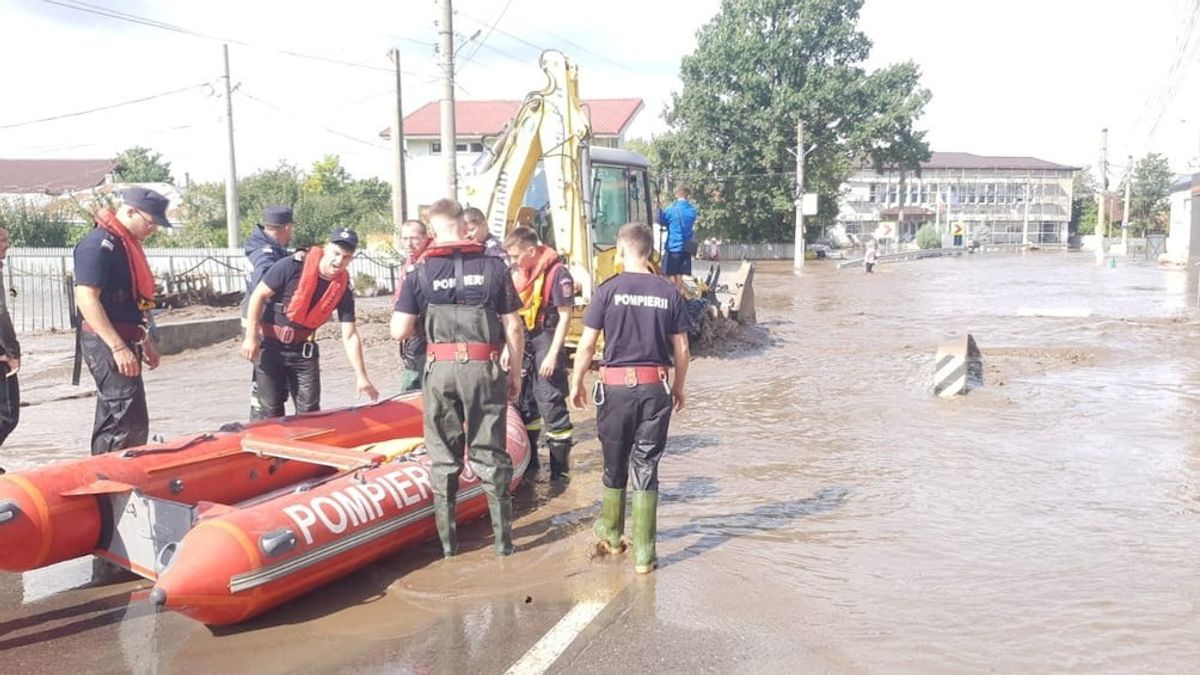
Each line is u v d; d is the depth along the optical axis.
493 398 4.84
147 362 5.54
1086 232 89.94
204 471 5.06
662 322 4.68
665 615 4.17
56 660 3.86
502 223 10.65
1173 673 3.58
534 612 4.23
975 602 4.28
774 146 52.84
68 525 4.38
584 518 5.63
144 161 69.06
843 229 84.19
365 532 4.52
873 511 5.68
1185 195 41.38
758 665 3.69
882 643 3.87
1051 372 11.00
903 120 53.69
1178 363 11.63
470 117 49.09
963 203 88.88
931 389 9.81
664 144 55.06
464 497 5.29
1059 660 3.70
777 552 4.98
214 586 3.85
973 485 6.20
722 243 56.22
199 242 39.28
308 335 6.05
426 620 4.16
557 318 6.42
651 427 4.68
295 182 45.69
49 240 38.56
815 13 53.00
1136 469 6.55
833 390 9.96
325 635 4.03
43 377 11.80
